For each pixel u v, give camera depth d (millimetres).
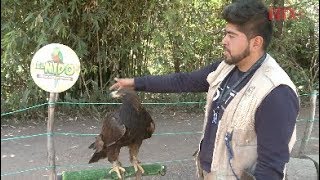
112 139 2416
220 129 2018
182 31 5867
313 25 6391
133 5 5824
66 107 6195
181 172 4332
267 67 1933
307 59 7055
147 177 4172
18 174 4191
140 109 2391
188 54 6223
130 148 2686
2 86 6094
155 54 6367
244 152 1957
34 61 2506
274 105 1827
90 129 5703
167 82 2488
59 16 5234
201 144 2229
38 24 5258
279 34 6078
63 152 4879
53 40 5598
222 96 2062
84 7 5520
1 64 5707
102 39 5930
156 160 4680
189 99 6551
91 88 6301
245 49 1898
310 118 4254
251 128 1918
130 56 6320
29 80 5867
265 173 1824
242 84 1979
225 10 1906
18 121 5938
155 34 5824
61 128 5699
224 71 2129
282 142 1808
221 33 6262
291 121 1825
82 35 5805
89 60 6066
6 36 5281
